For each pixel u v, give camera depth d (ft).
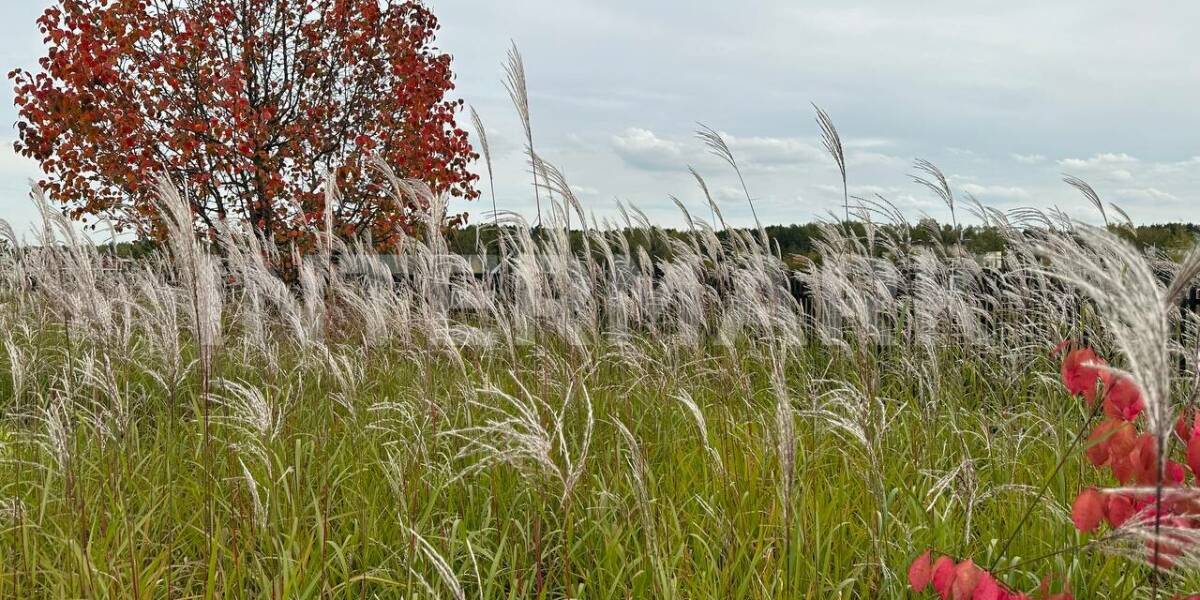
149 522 13.14
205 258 11.56
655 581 10.31
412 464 13.61
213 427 17.03
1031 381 21.39
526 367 20.70
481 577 12.40
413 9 48.21
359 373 19.26
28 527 12.34
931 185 26.02
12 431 15.84
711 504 12.91
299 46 46.39
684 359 22.00
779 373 10.67
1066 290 21.18
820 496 12.88
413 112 45.24
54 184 41.50
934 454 15.75
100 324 16.20
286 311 20.59
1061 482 13.67
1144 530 6.74
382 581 11.39
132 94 42.32
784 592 10.41
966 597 8.39
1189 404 9.64
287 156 43.57
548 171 15.80
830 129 19.56
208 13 43.83
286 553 10.72
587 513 12.87
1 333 22.76
